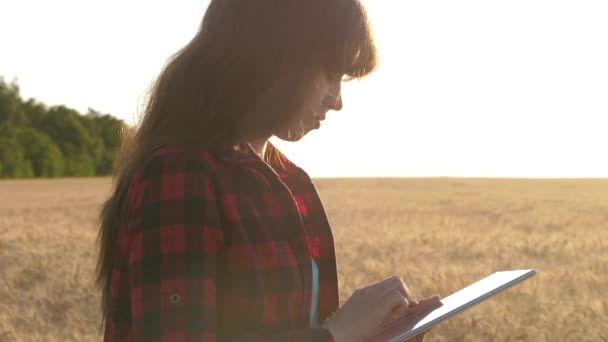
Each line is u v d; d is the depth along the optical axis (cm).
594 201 3525
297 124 148
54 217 2547
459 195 4141
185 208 131
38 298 852
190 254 129
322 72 145
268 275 137
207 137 142
